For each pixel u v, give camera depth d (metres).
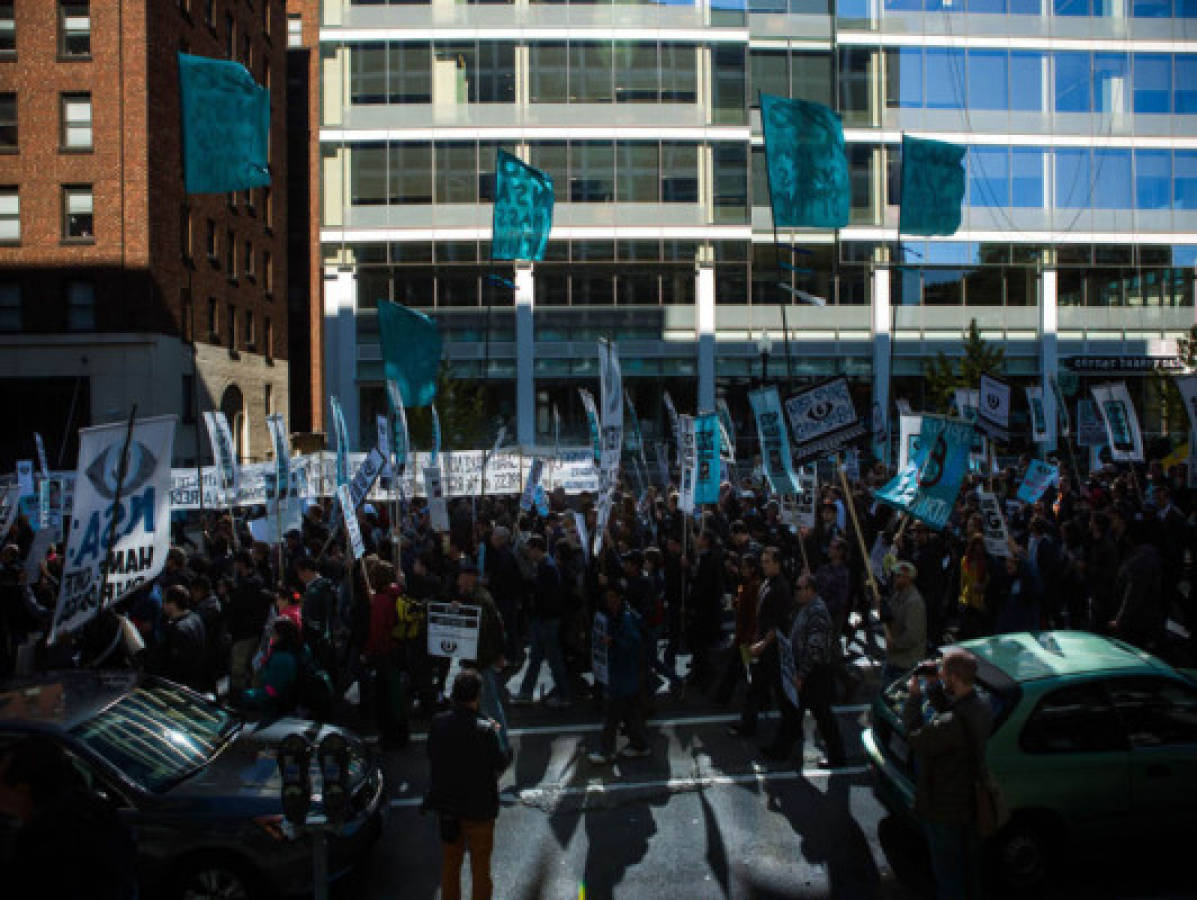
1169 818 6.07
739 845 6.78
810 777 8.01
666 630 11.91
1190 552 12.17
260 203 38.09
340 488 10.55
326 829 5.30
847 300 37.09
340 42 35.88
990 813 5.09
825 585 9.94
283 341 40.28
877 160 37.00
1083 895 5.96
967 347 31.23
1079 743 6.04
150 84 28.55
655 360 36.53
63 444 27.06
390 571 9.04
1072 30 37.47
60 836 3.60
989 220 37.31
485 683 8.42
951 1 37.25
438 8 35.94
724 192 36.44
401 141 35.91
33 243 28.50
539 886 6.25
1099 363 37.25
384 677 8.84
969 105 37.28
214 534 13.16
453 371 33.41
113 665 8.82
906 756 6.45
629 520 14.05
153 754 6.16
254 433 36.78
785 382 36.75
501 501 17.89
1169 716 6.23
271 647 7.94
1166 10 37.75
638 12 36.19
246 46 36.31
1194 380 11.86
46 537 11.73
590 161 36.25
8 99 28.55
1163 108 37.91
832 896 6.04
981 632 10.61
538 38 36.00
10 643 10.53
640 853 6.70
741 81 36.47
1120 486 15.42
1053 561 11.29
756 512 15.88
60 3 28.36
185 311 30.83
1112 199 37.66
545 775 8.19
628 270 36.47
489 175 36.03
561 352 36.31
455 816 5.48
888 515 14.59
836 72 36.94
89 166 28.38
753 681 8.98
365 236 35.91
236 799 5.85
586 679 11.07
